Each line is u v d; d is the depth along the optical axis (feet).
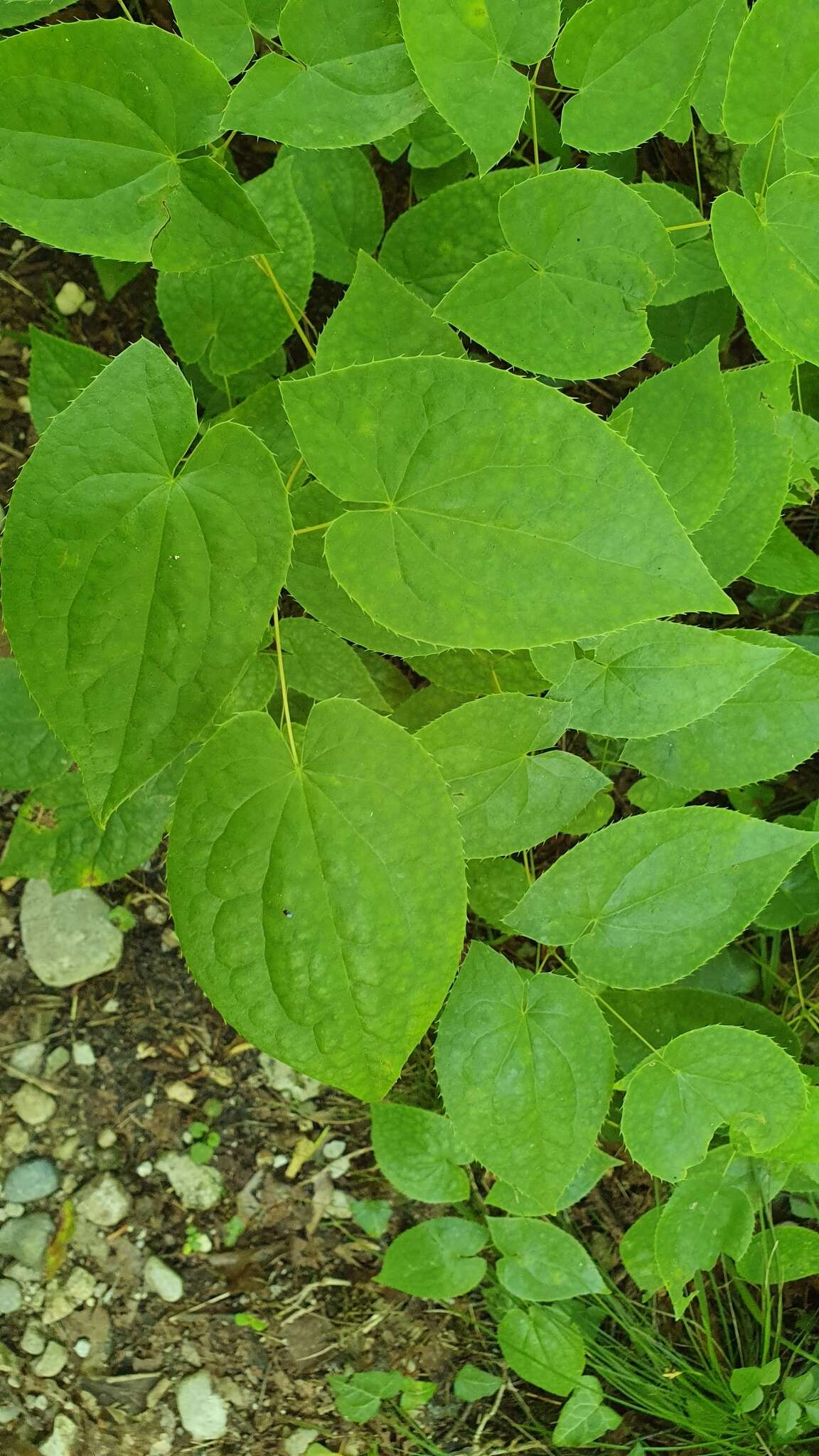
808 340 1.54
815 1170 1.84
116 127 1.46
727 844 1.68
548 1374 1.98
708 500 1.68
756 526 1.73
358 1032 1.53
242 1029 1.53
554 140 1.87
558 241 1.56
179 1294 2.07
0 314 1.99
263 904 1.51
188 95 1.46
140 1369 2.07
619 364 1.58
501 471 1.45
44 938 2.04
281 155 1.78
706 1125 1.71
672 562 1.42
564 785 1.68
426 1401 2.07
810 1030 2.00
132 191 1.47
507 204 1.55
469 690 1.75
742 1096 1.71
